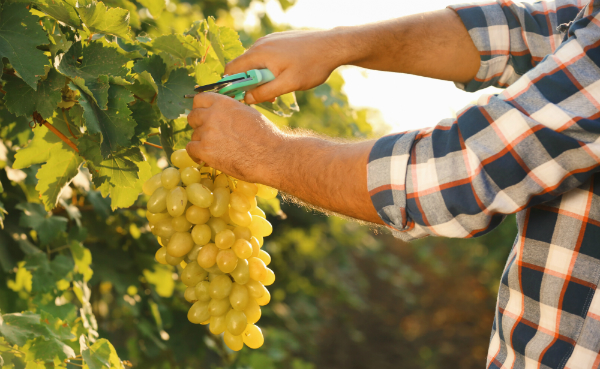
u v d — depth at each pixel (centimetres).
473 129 92
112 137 106
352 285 781
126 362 155
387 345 880
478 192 91
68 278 161
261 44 118
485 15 142
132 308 208
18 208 158
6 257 154
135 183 127
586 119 88
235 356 268
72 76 104
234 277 115
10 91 104
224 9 304
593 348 101
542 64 96
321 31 126
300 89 121
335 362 754
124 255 201
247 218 117
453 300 1084
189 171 112
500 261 761
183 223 112
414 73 143
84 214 192
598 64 93
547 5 146
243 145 106
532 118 91
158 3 151
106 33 114
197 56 129
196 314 118
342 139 121
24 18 100
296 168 104
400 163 97
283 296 455
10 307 163
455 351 896
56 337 128
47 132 122
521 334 108
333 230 513
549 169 90
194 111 111
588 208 101
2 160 148
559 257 102
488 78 146
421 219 97
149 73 112
